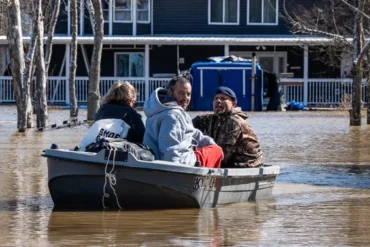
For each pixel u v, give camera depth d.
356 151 61.41
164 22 145.00
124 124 35.25
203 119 37.56
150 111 34.75
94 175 33.56
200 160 35.09
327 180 44.88
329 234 29.69
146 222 31.62
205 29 144.88
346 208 35.53
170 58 143.00
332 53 129.62
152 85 136.12
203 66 122.75
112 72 143.25
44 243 27.88
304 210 34.94
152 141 34.72
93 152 34.00
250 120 99.38
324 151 61.38
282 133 78.69
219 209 34.84
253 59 123.12
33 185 42.00
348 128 85.69
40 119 84.88
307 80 134.00
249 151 37.31
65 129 82.38
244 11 144.62
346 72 135.25
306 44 127.12
